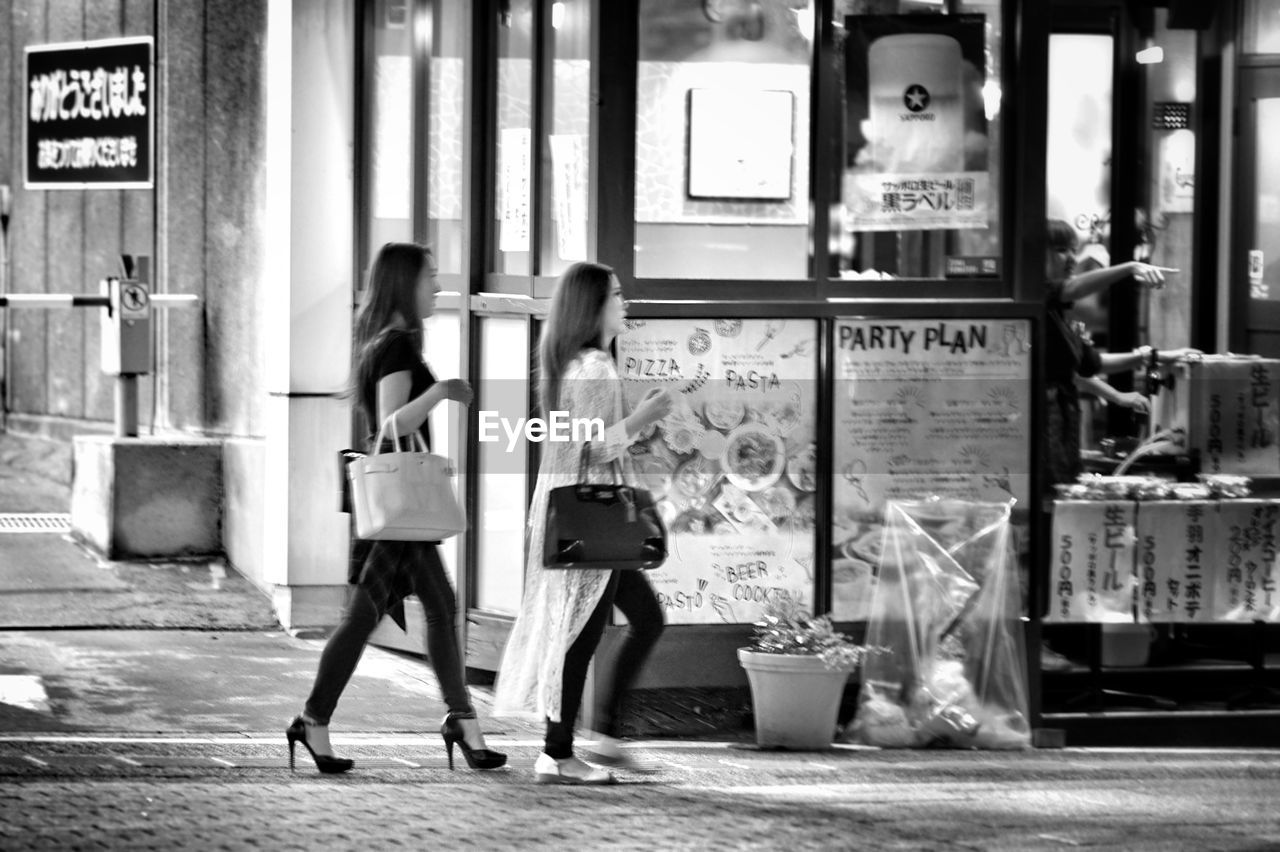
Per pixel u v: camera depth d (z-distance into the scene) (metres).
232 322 18.66
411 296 11.71
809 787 11.97
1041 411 14.44
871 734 13.97
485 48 15.24
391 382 11.55
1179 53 17.00
